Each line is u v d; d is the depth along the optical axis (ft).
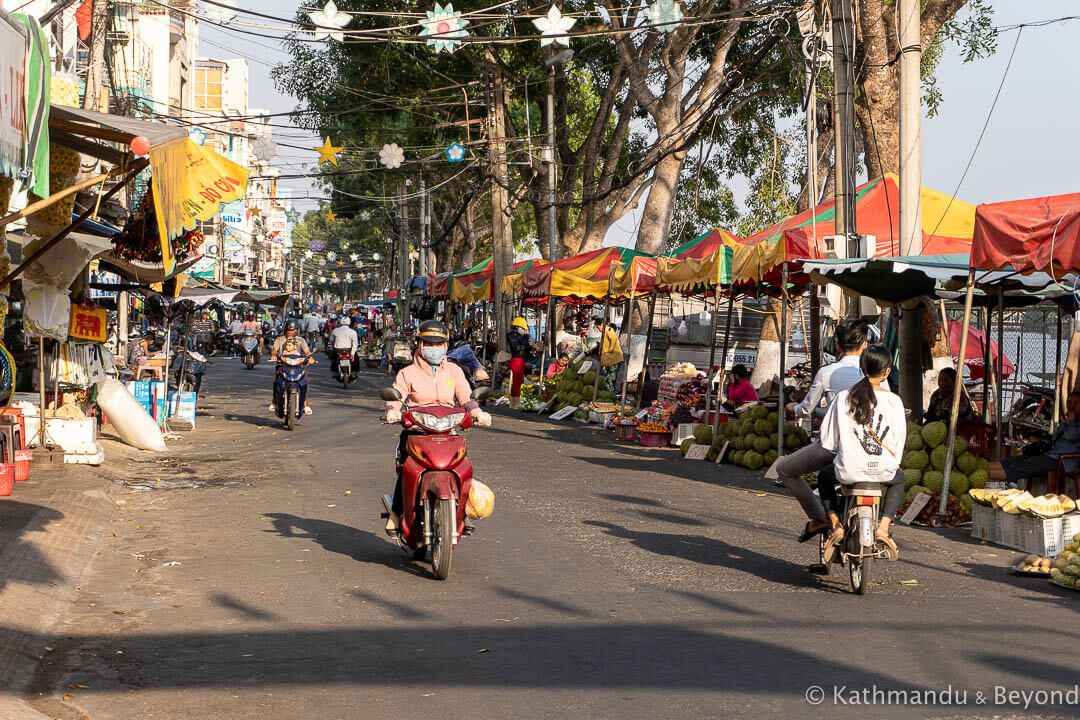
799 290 58.85
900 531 34.27
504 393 90.79
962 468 35.83
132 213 41.93
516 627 21.42
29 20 20.10
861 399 24.26
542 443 59.00
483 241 203.31
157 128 29.40
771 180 80.69
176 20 165.89
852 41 48.08
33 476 39.65
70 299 48.62
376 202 161.99
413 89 109.40
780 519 35.24
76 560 27.20
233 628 21.26
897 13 45.65
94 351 54.19
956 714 16.29
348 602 23.47
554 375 85.25
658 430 57.93
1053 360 70.38
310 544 30.12
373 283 391.86
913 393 46.19
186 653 19.52
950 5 61.21
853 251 46.96
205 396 88.07
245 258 239.30
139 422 51.52
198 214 33.53
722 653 19.56
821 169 76.89
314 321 182.60
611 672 18.37
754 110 96.94
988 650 19.85
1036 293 45.70
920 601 24.07
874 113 58.03
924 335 46.80
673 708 16.49
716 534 32.17
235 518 34.12
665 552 29.35
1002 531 31.48
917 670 18.52
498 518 34.55
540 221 108.68
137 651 19.63
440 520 25.61
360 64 107.45
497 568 27.20
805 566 27.86
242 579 25.66
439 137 119.03
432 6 90.99
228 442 56.80
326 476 44.01
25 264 33.78
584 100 131.34
